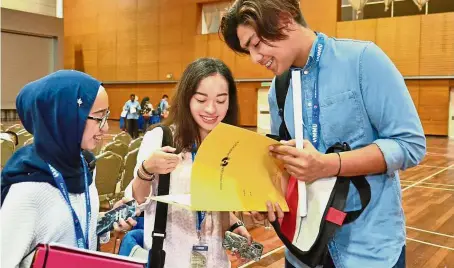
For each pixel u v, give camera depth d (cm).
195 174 130
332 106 147
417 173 917
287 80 161
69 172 141
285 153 135
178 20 2252
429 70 1667
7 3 2447
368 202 141
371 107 143
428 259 428
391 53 1733
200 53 2191
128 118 1772
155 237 156
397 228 148
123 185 486
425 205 641
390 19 1725
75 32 2659
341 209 138
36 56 2366
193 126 162
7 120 2277
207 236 166
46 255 116
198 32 2206
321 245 137
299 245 143
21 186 129
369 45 146
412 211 608
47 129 136
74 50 2670
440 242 478
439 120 1673
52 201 133
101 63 2569
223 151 130
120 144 565
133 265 121
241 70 2059
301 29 147
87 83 142
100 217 158
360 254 144
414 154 139
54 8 2689
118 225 154
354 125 146
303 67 153
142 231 180
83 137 143
